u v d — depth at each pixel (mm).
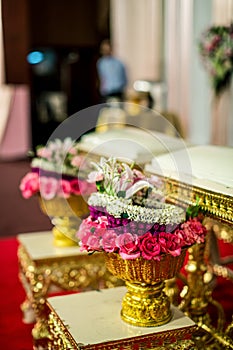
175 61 7523
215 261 2738
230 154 2277
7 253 4367
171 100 7629
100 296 2223
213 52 4047
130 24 9000
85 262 2803
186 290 2602
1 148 9586
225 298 3160
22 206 6191
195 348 2027
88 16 10227
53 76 10344
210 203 1959
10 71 9688
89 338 1838
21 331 2939
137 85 8023
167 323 1954
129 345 1854
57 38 10148
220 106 6133
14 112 9695
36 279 2713
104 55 9023
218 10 6152
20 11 9523
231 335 2467
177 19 7441
